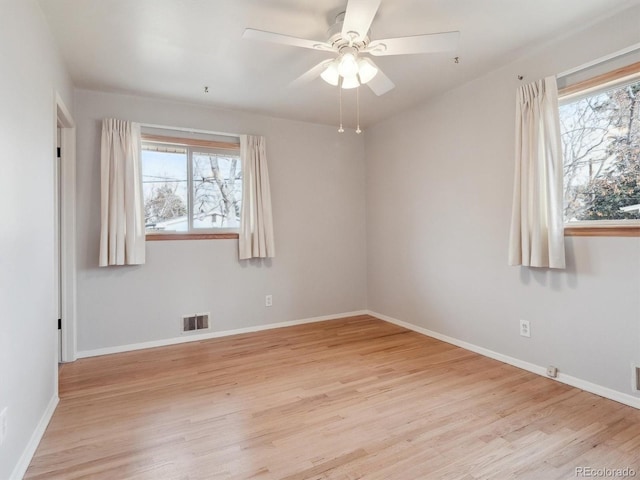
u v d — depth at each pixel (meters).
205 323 3.68
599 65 2.27
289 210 4.14
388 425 1.99
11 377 1.52
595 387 2.32
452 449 1.76
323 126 4.34
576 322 2.42
